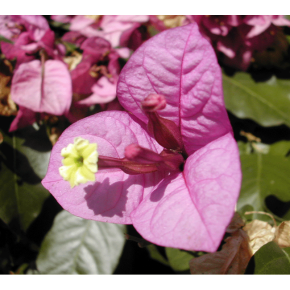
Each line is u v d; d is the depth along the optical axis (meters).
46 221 0.23
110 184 0.19
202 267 0.19
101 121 0.19
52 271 0.22
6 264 0.24
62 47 0.23
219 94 0.18
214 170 0.17
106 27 0.23
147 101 0.18
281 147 0.24
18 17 0.23
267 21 0.23
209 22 0.23
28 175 0.23
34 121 0.23
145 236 0.17
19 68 0.22
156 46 0.19
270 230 0.20
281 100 0.24
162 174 0.19
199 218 0.17
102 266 0.22
